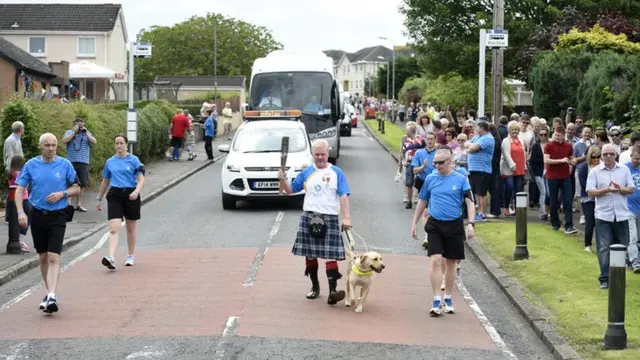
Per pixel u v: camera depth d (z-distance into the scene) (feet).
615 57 84.23
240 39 320.70
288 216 63.72
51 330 31.94
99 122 82.17
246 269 44.01
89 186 78.07
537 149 58.59
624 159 48.49
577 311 33.88
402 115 237.04
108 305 36.06
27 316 34.27
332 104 98.02
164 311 34.83
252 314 34.22
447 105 148.66
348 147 144.56
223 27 321.11
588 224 45.88
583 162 49.62
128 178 44.32
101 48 209.15
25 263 44.16
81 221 60.80
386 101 287.69
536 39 112.47
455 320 34.30
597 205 38.65
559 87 90.48
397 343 30.58
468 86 146.30
